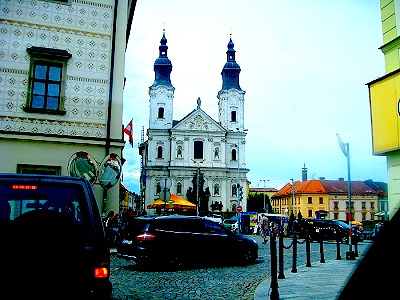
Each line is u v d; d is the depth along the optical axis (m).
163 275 10.37
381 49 8.65
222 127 76.00
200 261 12.27
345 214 89.00
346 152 14.72
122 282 9.02
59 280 3.49
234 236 13.27
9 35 15.30
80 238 3.63
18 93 15.09
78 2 16.38
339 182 94.06
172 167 72.50
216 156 75.12
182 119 75.12
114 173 14.78
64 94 15.59
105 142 15.61
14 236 3.44
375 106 8.10
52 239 3.51
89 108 15.84
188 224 12.41
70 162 14.38
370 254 2.46
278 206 109.75
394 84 7.64
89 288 3.60
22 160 14.62
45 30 15.77
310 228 28.36
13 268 3.41
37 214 3.53
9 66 15.12
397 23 8.26
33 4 15.77
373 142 8.10
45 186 4.29
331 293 7.58
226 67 81.00
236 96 78.75
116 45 16.59
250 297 7.48
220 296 7.56
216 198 73.25
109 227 14.94
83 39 16.20
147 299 7.09
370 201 89.88
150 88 76.88
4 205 4.18
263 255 16.47
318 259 14.72
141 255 11.34
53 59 15.62
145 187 69.94
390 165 7.87
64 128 15.44
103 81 16.19
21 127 14.94
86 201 4.22
